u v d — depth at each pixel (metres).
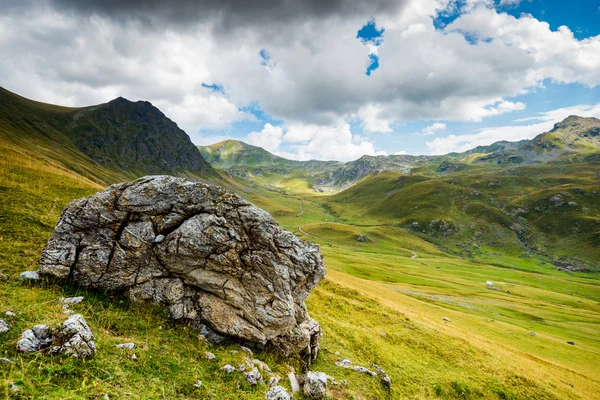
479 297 118.50
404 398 22.55
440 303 92.50
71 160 159.62
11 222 23.81
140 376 11.70
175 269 17.47
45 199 32.34
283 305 18.11
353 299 47.47
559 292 168.38
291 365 19.36
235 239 17.95
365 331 34.28
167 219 17.92
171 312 16.91
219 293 17.55
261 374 15.86
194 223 17.55
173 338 15.43
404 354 31.92
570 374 45.66
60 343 10.97
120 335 14.05
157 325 15.88
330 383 19.55
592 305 138.00
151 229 17.69
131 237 17.50
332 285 50.72
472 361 36.00
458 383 28.56
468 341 43.12
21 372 9.27
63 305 14.29
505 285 157.12
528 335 70.62
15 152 54.03
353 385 20.88
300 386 17.27
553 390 34.66
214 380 13.64
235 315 17.45
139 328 15.05
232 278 17.84
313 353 22.42
